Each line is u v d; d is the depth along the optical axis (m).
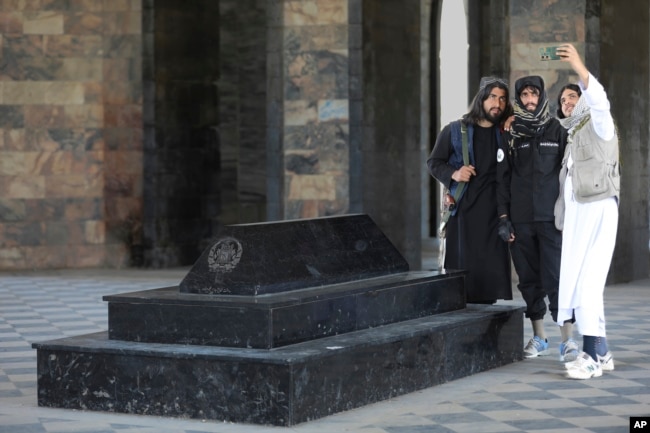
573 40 18.88
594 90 10.48
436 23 33.09
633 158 20.16
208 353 8.87
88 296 18.50
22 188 23.44
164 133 23.36
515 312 11.76
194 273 9.54
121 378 9.23
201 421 8.89
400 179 21.27
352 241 10.66
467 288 12.02
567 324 11.80
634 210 20.23
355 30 20.20
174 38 23.47
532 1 19.03
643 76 20.73
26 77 23.36
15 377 11.09
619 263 19.59
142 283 20.59
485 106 11.94
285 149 20.72
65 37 23.42
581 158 10.84
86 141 23.53
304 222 10.23
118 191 23.47
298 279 9.68
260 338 8.97
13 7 23.28
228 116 26.27
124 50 23.31
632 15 20.23
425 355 10.24
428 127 33.09
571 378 10.73
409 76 21.56
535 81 11.66
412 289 10.79
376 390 9.59
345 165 20.33
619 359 11.76
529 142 11.72
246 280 9.31
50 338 13.81
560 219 11.41
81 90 23.52
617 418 9.00
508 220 11.83
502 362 11.54
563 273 10.97
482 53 29.42
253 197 26.11
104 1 23.36
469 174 11.83
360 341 9.40
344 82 20.30
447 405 9.49
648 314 15.48
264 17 25.94
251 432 8.49
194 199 24.03
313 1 20.41
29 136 23.42
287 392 8.61
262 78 26.05
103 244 23.62
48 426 8.77
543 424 8.79
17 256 23.42
